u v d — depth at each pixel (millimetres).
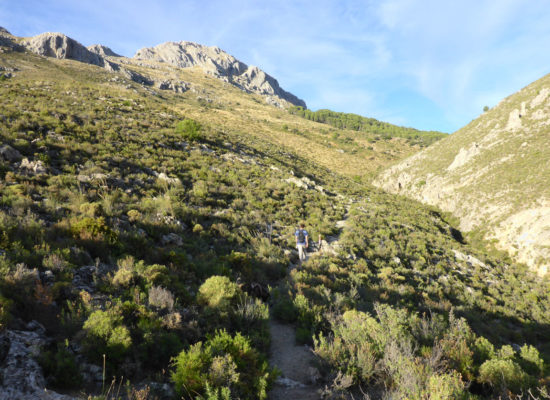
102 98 34625
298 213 19172
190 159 23250
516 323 13375
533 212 33375
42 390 2854
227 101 171000
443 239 24719
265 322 5801
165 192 14906
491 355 4820
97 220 7648
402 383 3586
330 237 17078
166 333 4273
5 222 6547
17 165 11977
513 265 28391
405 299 10719
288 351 5391
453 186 49469
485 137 57062
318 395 3947
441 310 10594
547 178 36469
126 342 3707
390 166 76000
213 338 4645
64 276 5129
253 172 26438
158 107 39875
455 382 3381
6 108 19953
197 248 9914
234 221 14250
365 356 4270
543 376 4836
